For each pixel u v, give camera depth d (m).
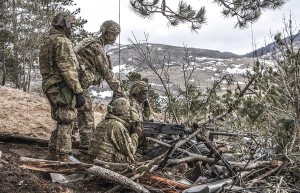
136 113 6.29
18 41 24.33
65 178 5.34
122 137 5.71
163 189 5.20
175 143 6.03
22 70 25.38
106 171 4.97
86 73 6.39
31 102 10.56
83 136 6.62
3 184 4.65
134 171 5.27
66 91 5.55
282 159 6.02
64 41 5.54
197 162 6.04
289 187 5.54
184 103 8.44
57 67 5.59
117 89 6.75
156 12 10.89
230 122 6.81
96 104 12.14
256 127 6.52
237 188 5.12
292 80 6.52
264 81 6.95
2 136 7.30
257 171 5.80
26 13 25.16
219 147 6.32
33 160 5.09
